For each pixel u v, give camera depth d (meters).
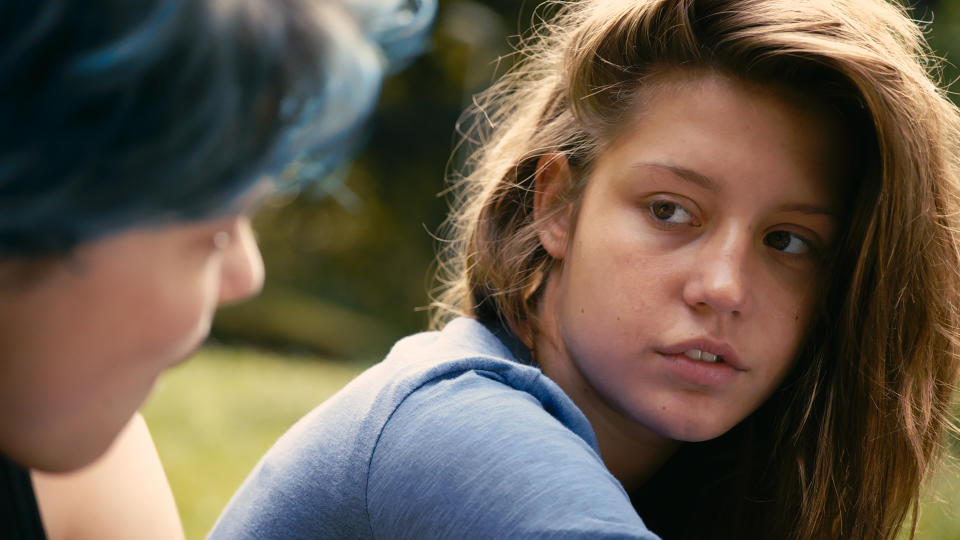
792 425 1.40
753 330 1.22
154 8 0.56
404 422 1.08
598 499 0.95
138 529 1.18
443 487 1.01
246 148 0.61
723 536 1.52
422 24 0.73
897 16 1.33
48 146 0.54
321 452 1.18
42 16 0.54
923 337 1.29
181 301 0.66
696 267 1.19
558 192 1.34
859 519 1.36
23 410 0.67
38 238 0.58
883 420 1.31
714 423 1.24
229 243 0.68
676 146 1.20
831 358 1.33
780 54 1.17
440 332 1.37
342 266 16.44
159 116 0.56
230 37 0.58
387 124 16.34
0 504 0.90
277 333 12.06
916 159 1.21
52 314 0.63
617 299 1.22
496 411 1.04
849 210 1.26
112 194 0.57
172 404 6.37
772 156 1.19
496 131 1.60
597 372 1.26
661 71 1.23
